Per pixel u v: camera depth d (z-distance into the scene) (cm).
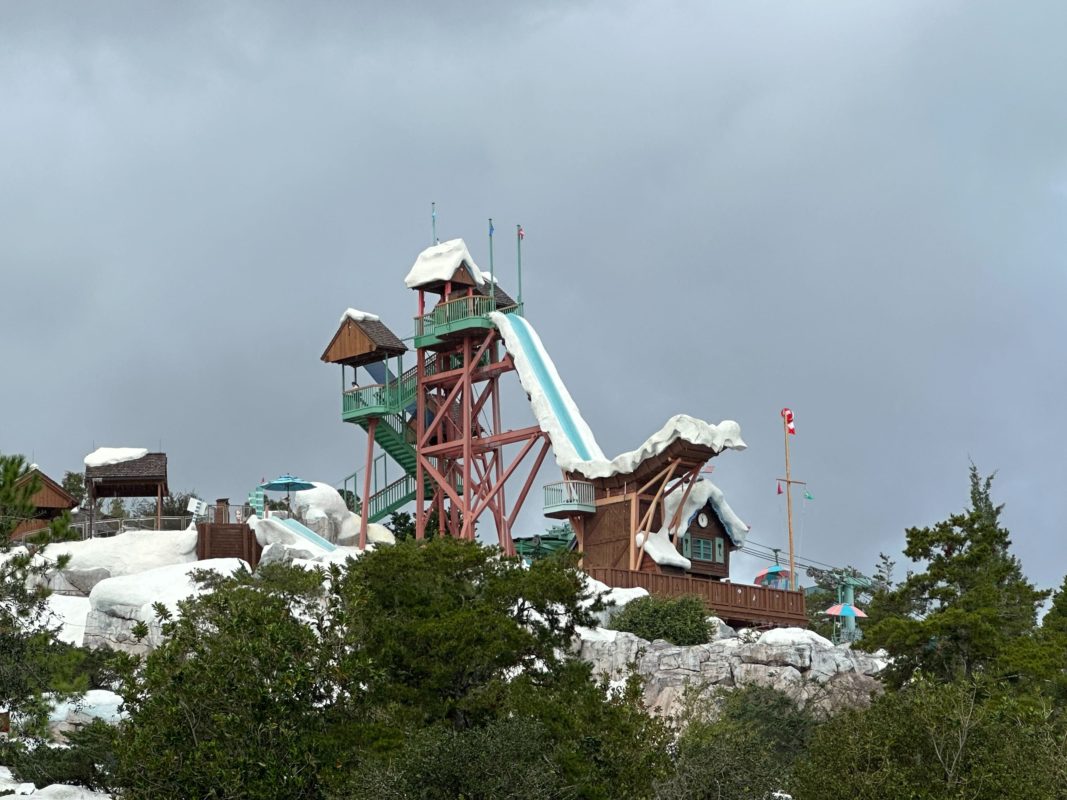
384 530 10438
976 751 4862
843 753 4978
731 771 4962
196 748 4525
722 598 8844
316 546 9475
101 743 5506
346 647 4969
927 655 6925
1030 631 8175
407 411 10475
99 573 8944
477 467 10325
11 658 4469
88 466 9994
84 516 10538
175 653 4772
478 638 5097
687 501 9475
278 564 7400
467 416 9981
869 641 7031
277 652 4697
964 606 7150
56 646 4719
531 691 4969
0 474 4531
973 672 6881
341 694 4825
